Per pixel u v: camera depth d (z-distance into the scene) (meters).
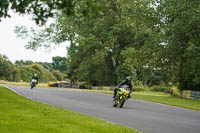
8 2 15.43
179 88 99.25
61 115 28.47
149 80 160.12
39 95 59.84
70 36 152.12
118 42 149.25
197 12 84.00
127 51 105.62
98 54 140.38
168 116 37.16
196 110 48.94
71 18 145.50
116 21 141.50
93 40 143.00
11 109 30.31
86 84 161.62
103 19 139.25
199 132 26.23
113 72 156.62
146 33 136.62
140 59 101.31
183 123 31.38
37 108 32.59
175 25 88.00
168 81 161.00
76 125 23.48
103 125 24.69
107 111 38.22
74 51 155.50
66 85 162.75
